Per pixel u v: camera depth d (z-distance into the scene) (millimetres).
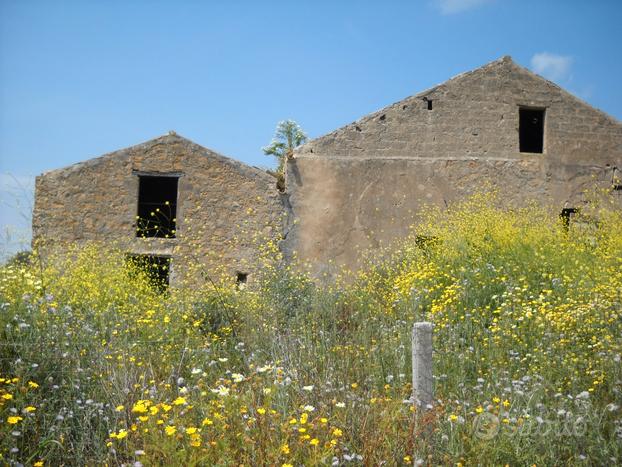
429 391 5289
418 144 16344
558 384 6277
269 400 4930
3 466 4273
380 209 15945
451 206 16156
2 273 8188
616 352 6531
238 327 8812
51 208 14742
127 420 5223
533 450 4723
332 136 16125
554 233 13648
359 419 5047
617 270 10531
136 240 14875
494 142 16609
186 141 15312
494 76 16797
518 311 8406
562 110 16984
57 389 5488
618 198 16875
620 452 4816
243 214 15328
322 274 14867
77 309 8203
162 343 7238
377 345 7430
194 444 4289
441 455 4648
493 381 6316
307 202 15742
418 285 10758
